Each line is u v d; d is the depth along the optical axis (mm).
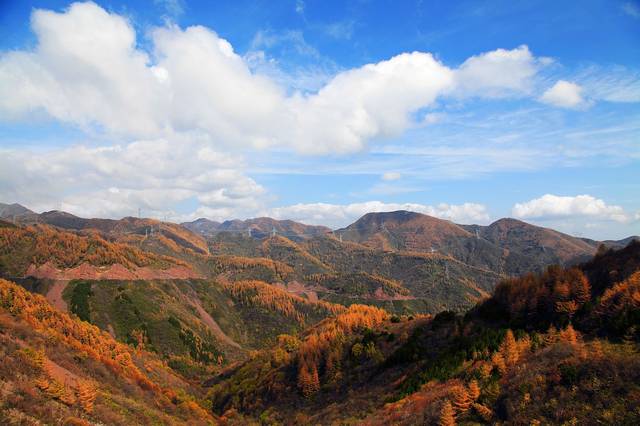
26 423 39219
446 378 69250
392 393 76188
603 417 40469
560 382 48562
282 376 107812
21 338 67438
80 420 45500
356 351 102938
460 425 49906
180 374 161125
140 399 74625
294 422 85938
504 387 53375
